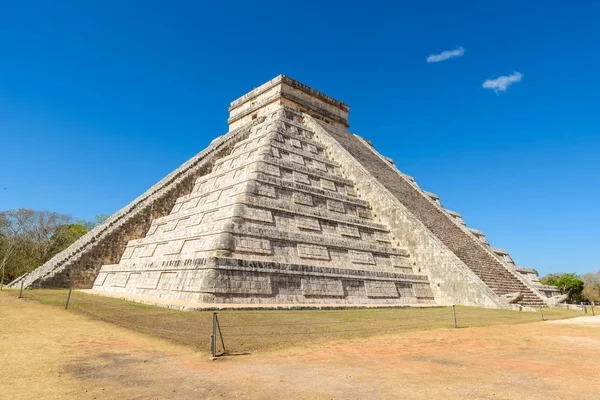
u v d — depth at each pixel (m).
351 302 19.92
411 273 24.58
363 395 6.07
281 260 19.03
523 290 25.42
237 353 8.80
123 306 15.01
